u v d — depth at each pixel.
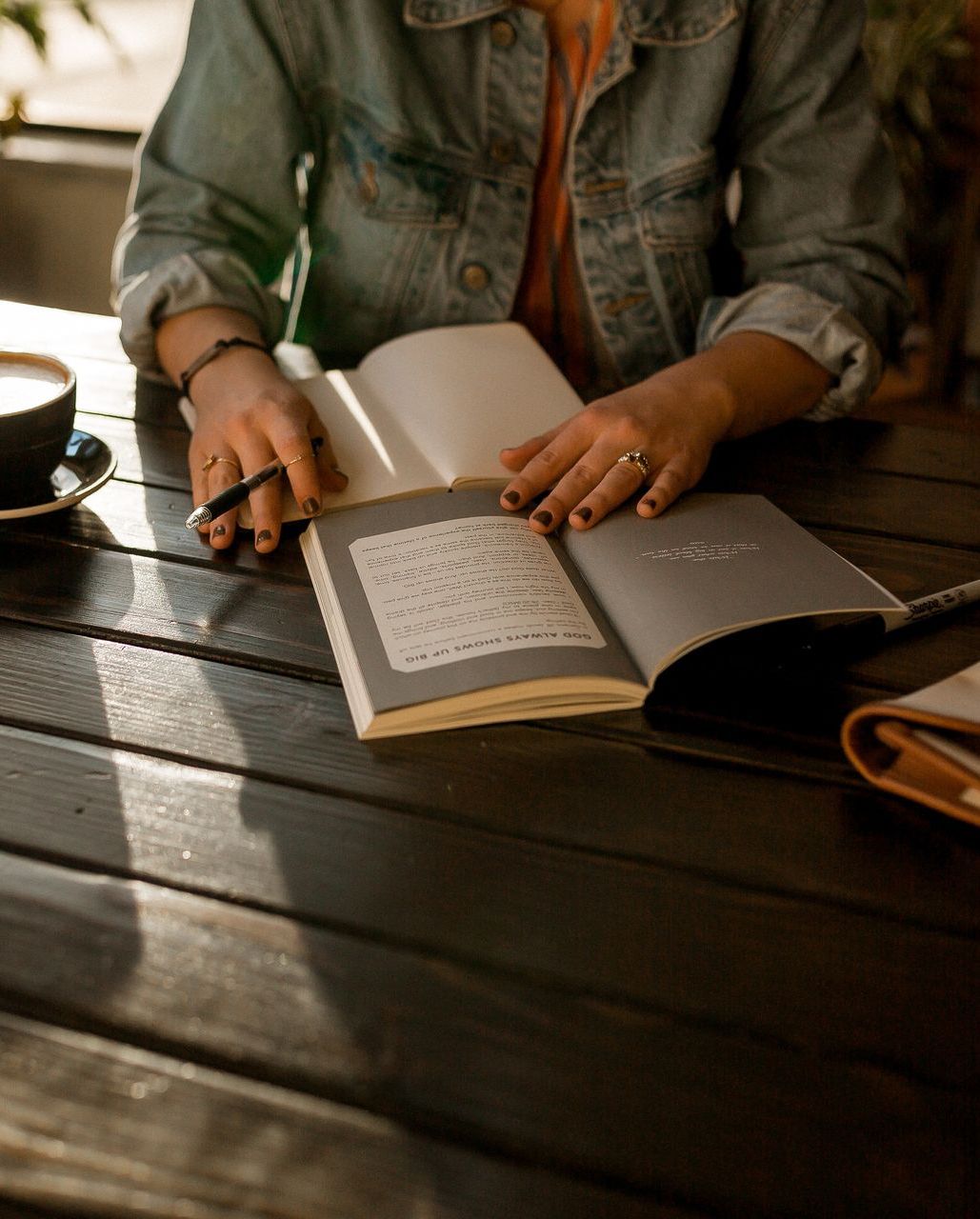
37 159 2.01
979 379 2.74
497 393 0.92
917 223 2.49
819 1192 0.42
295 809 0.57
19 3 2.10
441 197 1.08
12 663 0.66
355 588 0.71
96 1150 0.41
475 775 0.60
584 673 0.64
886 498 0.90
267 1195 0.40
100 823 0.56
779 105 1.06
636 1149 0.43
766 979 0.50
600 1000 0.48
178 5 3.37
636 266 1.12
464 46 1.05
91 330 1.12
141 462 0.89
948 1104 0.45
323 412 0.91
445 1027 0.47
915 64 2.34
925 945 0.52
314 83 1.06
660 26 1.02
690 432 0.85
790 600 0.69
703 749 0.63
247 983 0.48
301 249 1.22
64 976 0.48
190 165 1.05
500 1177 0.41
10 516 0.76
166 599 0.73
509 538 0.76
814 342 0.97
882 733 0.58
